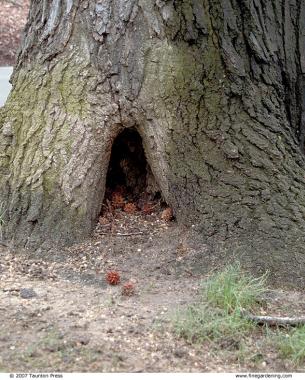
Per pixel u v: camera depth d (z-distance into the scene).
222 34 4.59
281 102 4.86
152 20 4.43
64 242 4.49
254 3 4.71
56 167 4.54
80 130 4.51
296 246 4.31
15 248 4.46
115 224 4.71
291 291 4.17
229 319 3.76
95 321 3.74
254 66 4.73
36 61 4.65
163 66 4.45
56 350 3.44
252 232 4.36
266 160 4.54
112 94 4.47
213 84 4.57
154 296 4.06
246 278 4.12
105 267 4.35
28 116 4.62
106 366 3.35
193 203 4.51
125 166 4.99
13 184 4.60
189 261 4.33
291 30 4.91
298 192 4.50
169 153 4.53
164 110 4.48
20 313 3.76
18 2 15.57
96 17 4.45
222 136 4.54
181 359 3.49
